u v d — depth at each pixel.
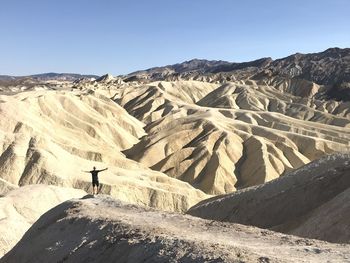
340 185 31.92
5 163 63.78
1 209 41.91
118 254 17.94
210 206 40.25
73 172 64.44
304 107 160.62
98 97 134.00
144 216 22.67
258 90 189.38
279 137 101.31
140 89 180.38
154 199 62.38
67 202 27.83
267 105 171.50
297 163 92.25
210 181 83.75
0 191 58.28
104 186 60.06
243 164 90.44
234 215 36.81
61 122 100.06
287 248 16.22
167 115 140.50
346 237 23.39
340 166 34.69
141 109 160.50
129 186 62.22
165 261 15.44
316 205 31.67
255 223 34.25
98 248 19.42
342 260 14.20
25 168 63.97
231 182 85.19
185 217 22.34
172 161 91.25
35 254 23.23
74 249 20.64
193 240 16.41
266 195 36.69
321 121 147.62
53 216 26.61
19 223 40.44
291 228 30.42
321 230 25.81
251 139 97.06
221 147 93.12
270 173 85.25
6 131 75.25
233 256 14.28
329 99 198.62
